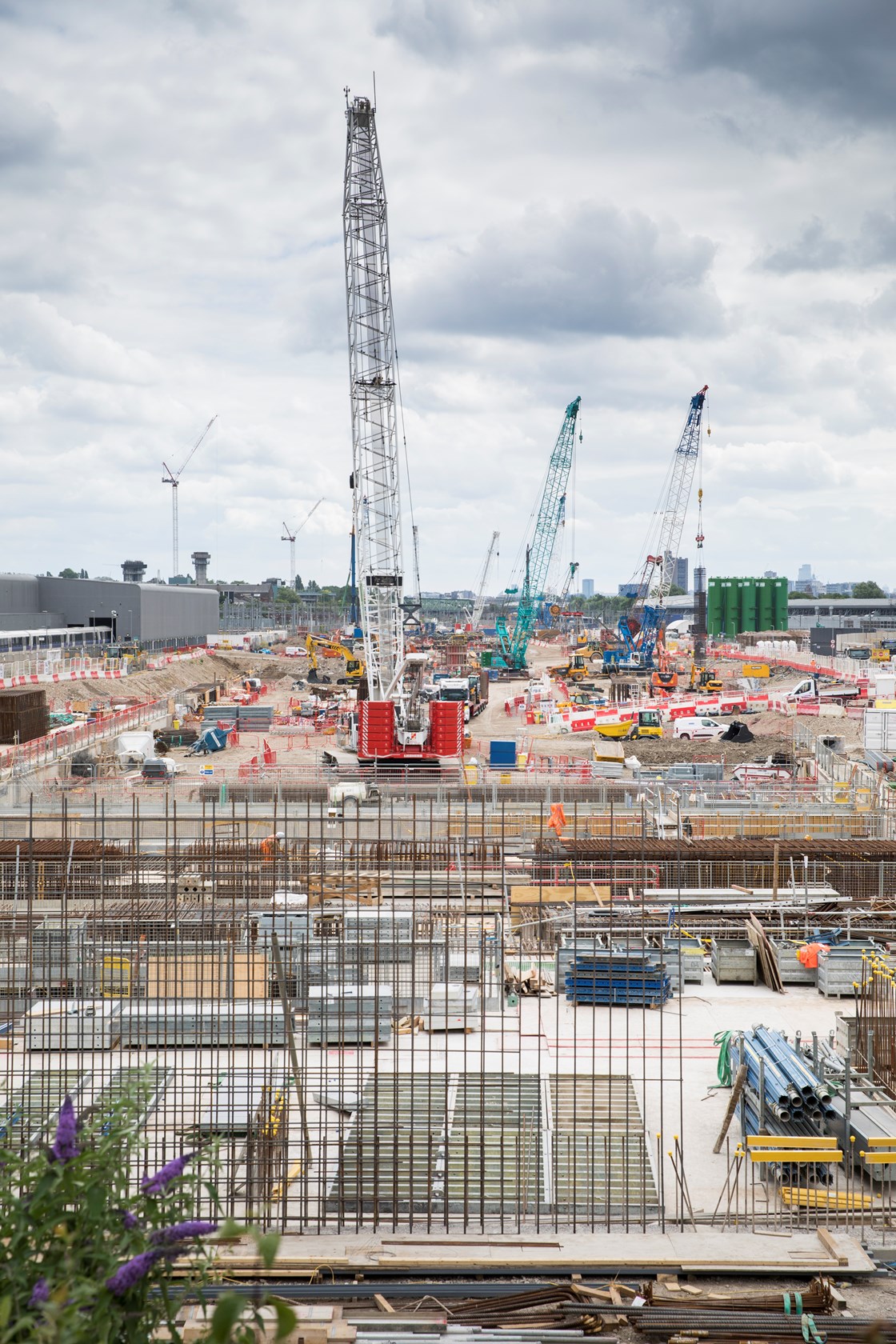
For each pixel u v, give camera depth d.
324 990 22.56
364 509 76.81
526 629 164.75
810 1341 14.77
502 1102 22.23
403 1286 16.20
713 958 33.28
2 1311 6.98
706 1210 19.59
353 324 74.50
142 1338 7.78
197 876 37.69
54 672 113.19
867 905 36.94
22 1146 15.31
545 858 41.59
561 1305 15.80
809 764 70.19
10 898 35.34
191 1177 9.30
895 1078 23.20
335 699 113.56
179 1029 23.58
